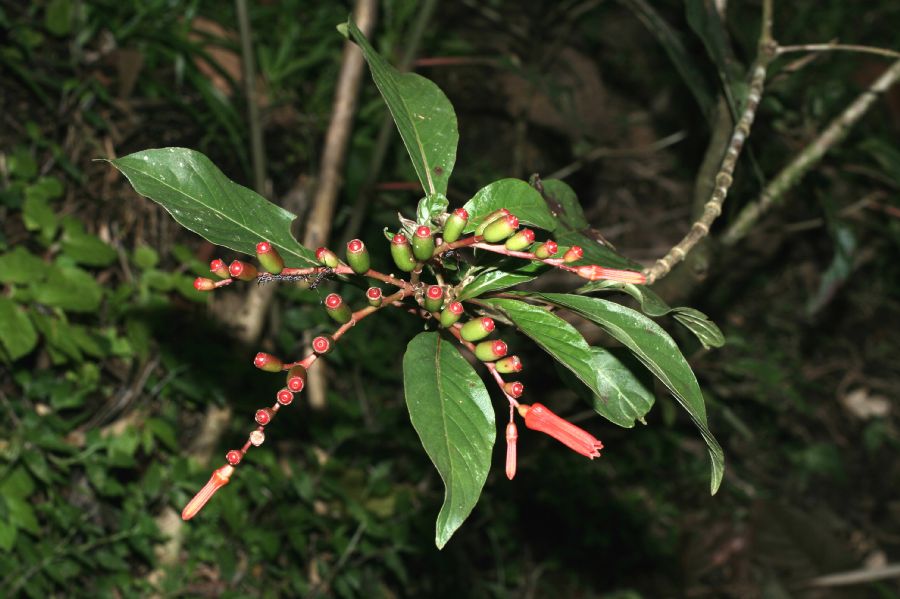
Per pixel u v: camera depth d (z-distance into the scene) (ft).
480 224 4.79
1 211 11.79
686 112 19.79
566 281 15.33
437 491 13.64
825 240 19.34
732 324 18.30
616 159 19.51
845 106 15.98
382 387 14.37
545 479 14.23
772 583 14.16
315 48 15.17
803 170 8.66
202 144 13.42
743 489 16.37
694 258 8.63
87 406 11.64
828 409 18.07
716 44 6.82
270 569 12.03
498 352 4.48
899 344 19.10
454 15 18.70
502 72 18.17
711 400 13.50
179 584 11.40
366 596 12.47
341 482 12.90
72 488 11.42
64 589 10.96
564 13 19.69
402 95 5.40
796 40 20.68
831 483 17.39
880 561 16.49
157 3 13.97
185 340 12.12
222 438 12.00
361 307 14.07
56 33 13.06
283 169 14.14
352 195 13.98
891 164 10.73
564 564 14.65
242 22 11.10
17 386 11.38
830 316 18.95
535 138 18.33
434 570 13.34
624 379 5.20
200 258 13.03
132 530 10.97
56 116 12.52
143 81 13.38
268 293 11.52
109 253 11.35
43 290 10.60
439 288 4.56
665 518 15.44
